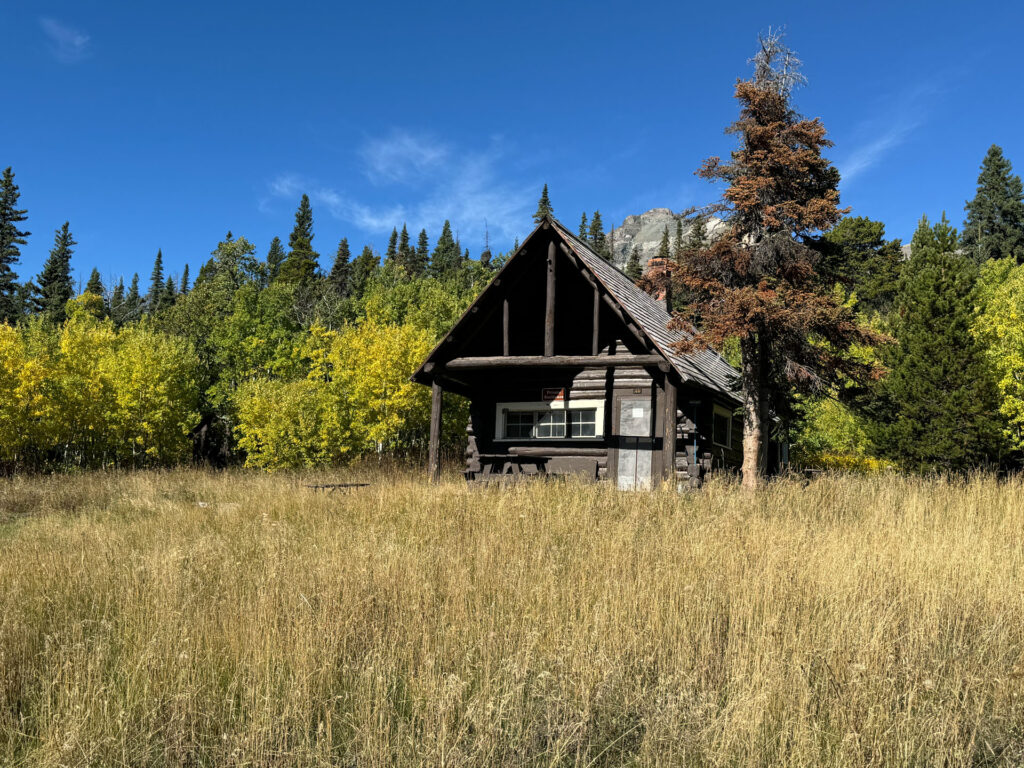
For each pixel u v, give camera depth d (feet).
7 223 237.04
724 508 39.04
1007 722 15.48
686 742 14.35
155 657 17.34
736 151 57.93
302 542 33.12
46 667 17.47
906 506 39.50
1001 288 97.09
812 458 101.55
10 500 62.18
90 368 115.55
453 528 35.50
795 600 20.89
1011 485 45.34
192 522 42.22
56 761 13.43
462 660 18.10
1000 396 85.71
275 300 162.40
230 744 14.62
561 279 64.08
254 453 118.73
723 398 64.18
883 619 18.89
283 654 18.06
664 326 66.18
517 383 64.18
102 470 92.27
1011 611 20.61
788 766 13.44
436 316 165.27
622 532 31.24
